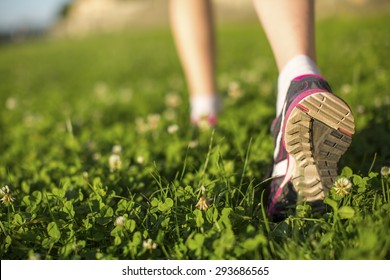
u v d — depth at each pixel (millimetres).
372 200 2611
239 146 3541
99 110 7020
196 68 4500
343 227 2371
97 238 2533
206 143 3998
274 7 2816
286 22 2791
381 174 2803
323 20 21891
